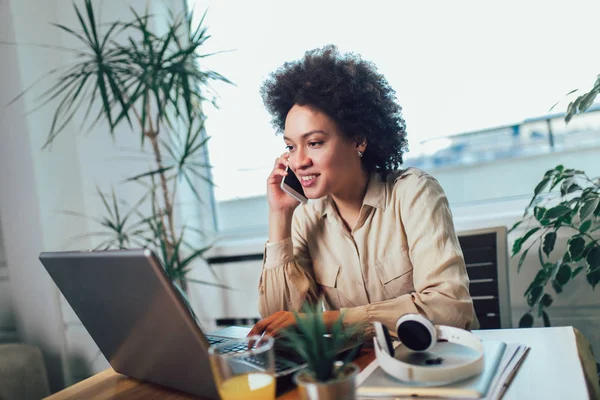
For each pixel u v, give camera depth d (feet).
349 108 4.17
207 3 8.60
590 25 6.32
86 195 9.25
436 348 2.96
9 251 8.87
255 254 8.23
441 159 7.36
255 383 2.33
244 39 8.38
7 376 7.22
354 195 4.48
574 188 5.36
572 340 3.11
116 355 3.27
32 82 8.52
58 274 3.07
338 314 3.40
